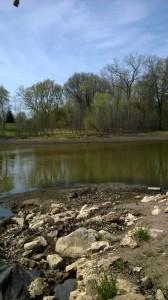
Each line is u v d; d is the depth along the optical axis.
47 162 31.91
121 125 68.56
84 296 6.41
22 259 9.04
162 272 7.14
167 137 62.72
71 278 8.04
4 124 76.19
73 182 21.73
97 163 29.77
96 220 11.18
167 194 13.83
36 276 8.12
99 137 63.91
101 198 16.28
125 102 71.69
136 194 16.92
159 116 74.56
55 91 84.38
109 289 6.32
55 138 64.50
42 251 9.69
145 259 7.72
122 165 28.08
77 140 61.25
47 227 11.40
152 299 6.31
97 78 88.06
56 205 14.89
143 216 10.94
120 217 11.20
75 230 9.94
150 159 31.34
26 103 82.81
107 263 7.56
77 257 8.98
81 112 74.50
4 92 77.12
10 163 32.16
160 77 75.75
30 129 70.81
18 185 21.44
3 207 16.28
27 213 14.62
